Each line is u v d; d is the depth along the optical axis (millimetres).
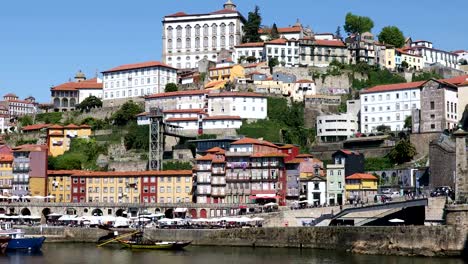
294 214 178500
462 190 156250
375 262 136375
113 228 186875
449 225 144500
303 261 139625
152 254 157000
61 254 158500
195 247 170125
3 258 151000
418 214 168750
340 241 157125
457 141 158000
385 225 166375
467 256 142000
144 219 192875
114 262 142750
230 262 140125
